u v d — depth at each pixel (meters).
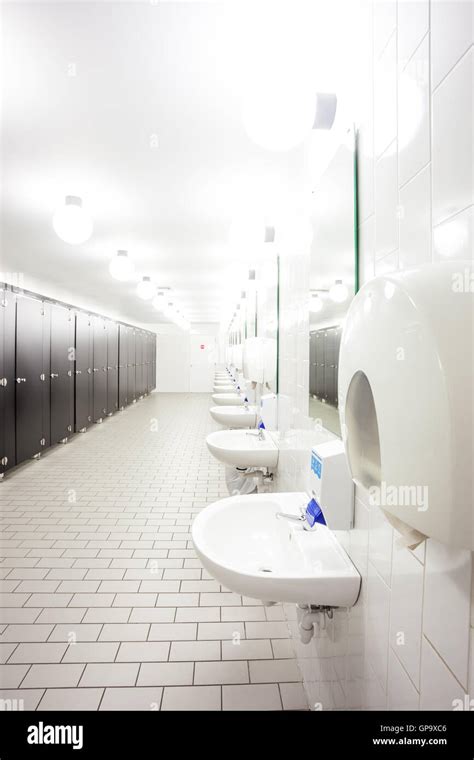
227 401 6.37
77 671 2.08
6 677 2.04
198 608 2.60
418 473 0.60
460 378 0.56
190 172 2.80
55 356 6.75
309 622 1.61
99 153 2.55
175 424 9.27
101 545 3.43
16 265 5.76
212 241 4.49
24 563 3.13
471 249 0.69
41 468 5.77
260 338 3.84
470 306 0.58
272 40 1.55
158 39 1.57
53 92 1.93
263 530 1.99
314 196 1.88
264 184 2.97
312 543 1.55
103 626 2.42
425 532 0.61
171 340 16.97
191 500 4.52
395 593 1.03
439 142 0.80
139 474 5.50
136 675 2.06
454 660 0.76
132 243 4.59
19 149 2.52
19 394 5.57
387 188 1.07
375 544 1.18
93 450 6.83
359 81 1.29
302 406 2.20
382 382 0.69
